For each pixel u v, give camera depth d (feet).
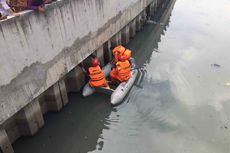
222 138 28.19
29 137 27.94
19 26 23.02
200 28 56.24
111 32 39.50
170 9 69.72
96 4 33.45
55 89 29.48
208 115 31.17
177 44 48.85
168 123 30.01
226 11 67.05
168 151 26.73
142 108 32.14
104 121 30.42
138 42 50.16
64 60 29.60
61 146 27.84
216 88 35.70
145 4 53.83
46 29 26.08
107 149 27.22
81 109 32.01
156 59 43.39
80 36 31.53
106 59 41.06
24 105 25.29
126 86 34.19
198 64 41.52
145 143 27.63
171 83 36.68
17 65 23.62
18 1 24.20
